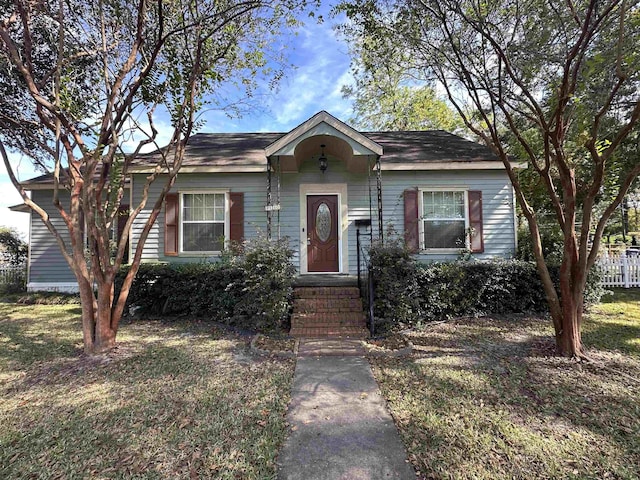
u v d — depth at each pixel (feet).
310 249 28.99
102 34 16.38
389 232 22.45
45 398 12.01
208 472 8.02
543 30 15.37
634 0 13.01
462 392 12.02
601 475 7.81
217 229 28.73
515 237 28.50
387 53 20.40
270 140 35.83
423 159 28.73
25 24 15.56
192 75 17.49
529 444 8.93
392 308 19.66
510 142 30.37
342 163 29.43
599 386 12.41
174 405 11.31
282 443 9.13
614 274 34.35
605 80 14.80
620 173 30.86
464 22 16.84
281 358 15.89
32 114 19.85
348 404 11.32
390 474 7.89
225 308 22.58
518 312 23.58
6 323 23.49
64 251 16.71
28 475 8.04
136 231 28.58
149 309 24.56
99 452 8.85
